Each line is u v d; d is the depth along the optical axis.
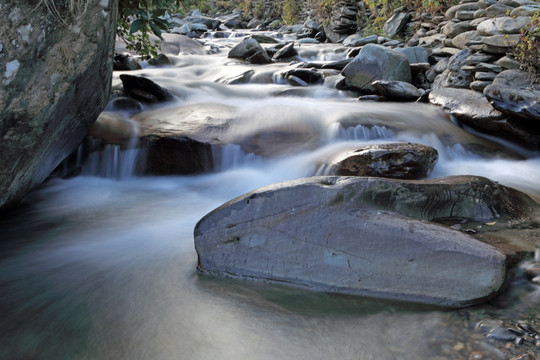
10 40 2.27
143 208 4.15
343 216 2.64
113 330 2.24
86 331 2.23
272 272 2.64
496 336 2.05
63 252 3.14
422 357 1.97
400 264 2.46
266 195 2.76
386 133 5.31
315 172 4.48
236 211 2.78
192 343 2.13
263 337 2.16
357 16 13.41
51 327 2.27
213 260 2.76
